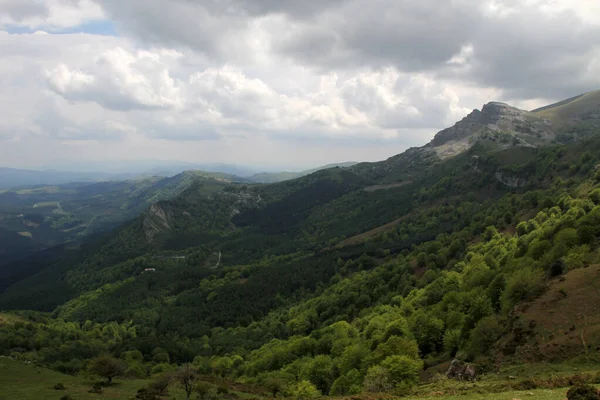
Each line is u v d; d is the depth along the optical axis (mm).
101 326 196500
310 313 162125
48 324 197125
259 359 119875
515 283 73000
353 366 83438
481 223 185500
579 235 87000
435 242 182125
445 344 80125
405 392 49250
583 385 27812
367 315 131750
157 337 168500
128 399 65312
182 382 70250
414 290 132875
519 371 50719
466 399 36250
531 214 163625
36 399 63750
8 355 119688
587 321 54875
